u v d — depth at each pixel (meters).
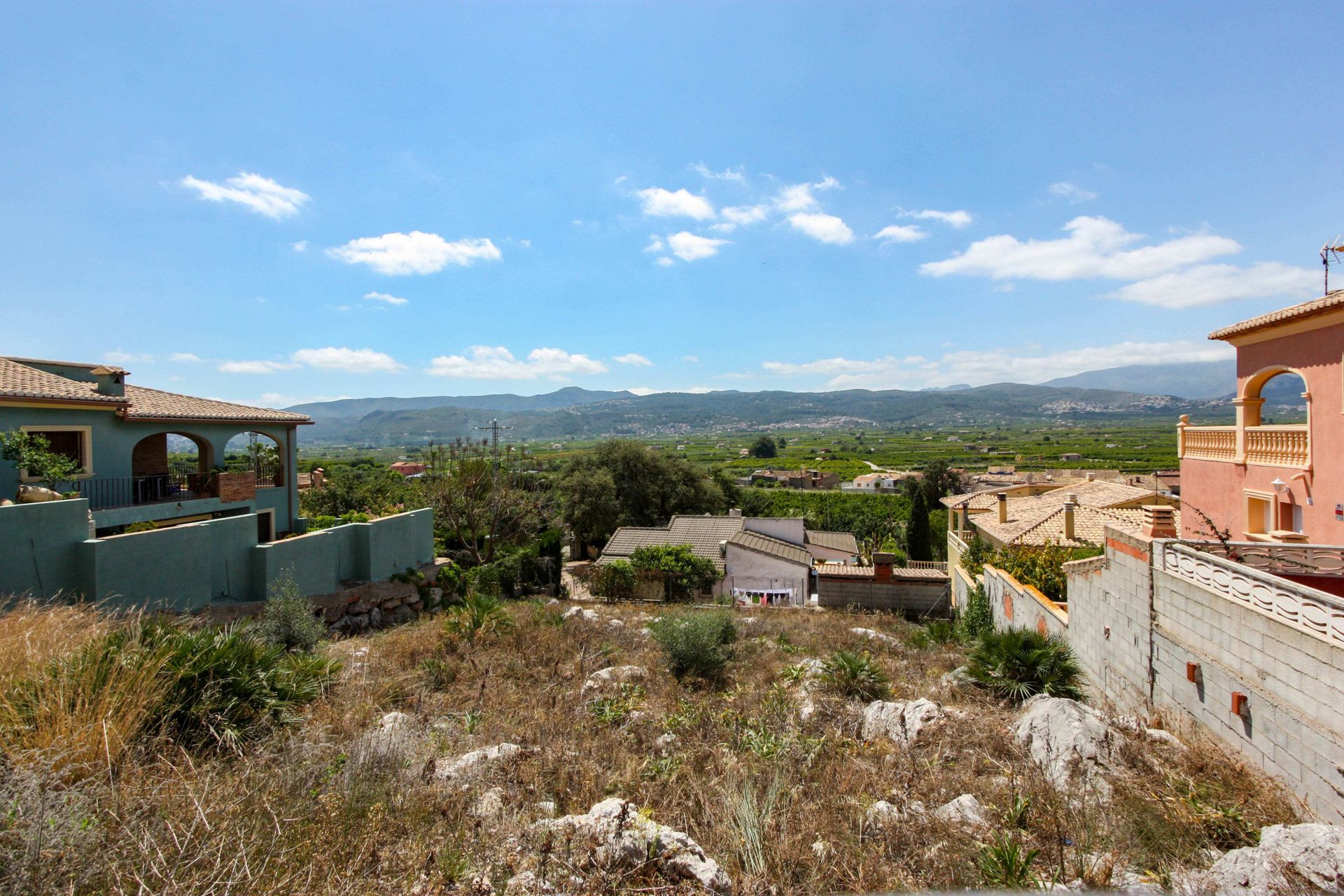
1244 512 11.66
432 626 13.83
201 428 17.36
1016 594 14.23
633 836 4.15
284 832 3.81
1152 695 7.99
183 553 11.97
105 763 4.35
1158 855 4.56
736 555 27.06
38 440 12.59
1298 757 5.31
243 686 6.38
